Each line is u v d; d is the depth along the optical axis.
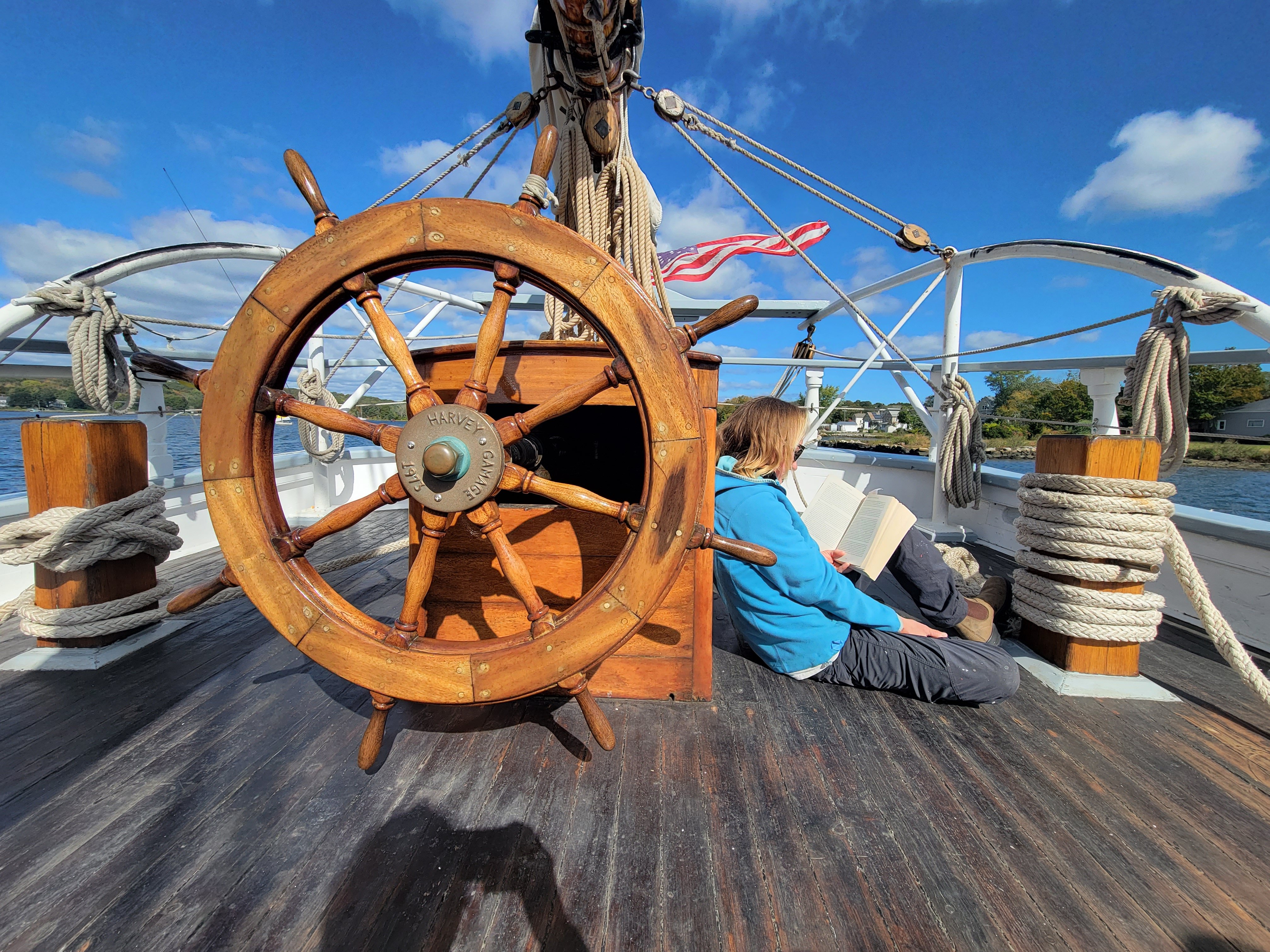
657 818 1.12
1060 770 1.28
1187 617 2.13
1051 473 1.69
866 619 1.54
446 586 1.51
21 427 1.74
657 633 1.52
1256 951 0.86
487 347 1.12
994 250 2.68
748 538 1.49
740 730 1.41
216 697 1.56
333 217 1.17
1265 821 1.14
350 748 1.33
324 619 1.15
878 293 3.97
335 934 0.88
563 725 1.43
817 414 4.21
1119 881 0.99
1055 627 1.63
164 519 1.92
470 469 1.08
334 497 4.21
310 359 3.64
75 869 1.00
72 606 1.75
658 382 1.08
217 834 1.08
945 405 2.95
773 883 0.98
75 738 1.37
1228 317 1.66
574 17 1.44
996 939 0.88
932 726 1.44
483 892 0.95
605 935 0.88
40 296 1.79
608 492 2.01
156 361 1.19
